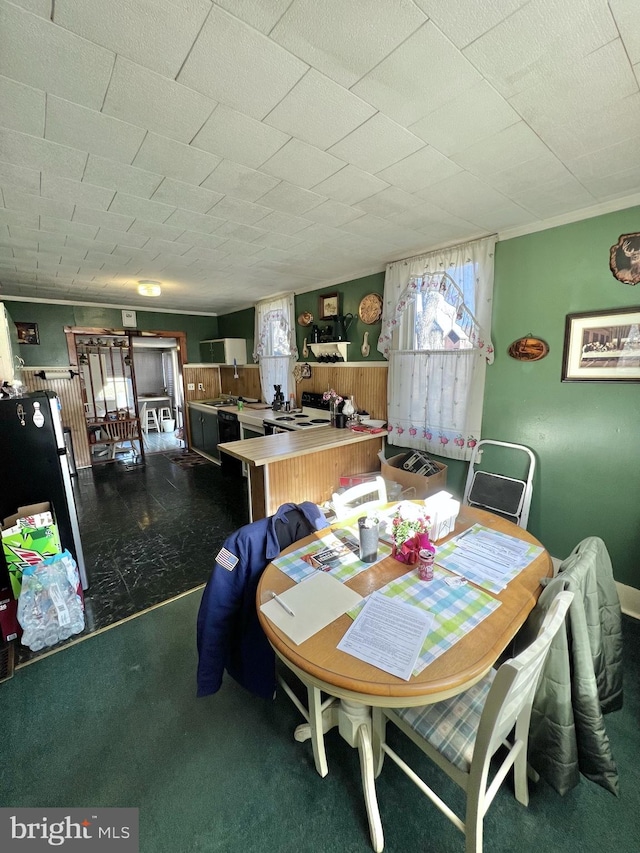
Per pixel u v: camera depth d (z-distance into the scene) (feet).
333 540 5.23
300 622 3.59
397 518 4.98
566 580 3.57
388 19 2.87
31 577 6.25
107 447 19.71
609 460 6.89
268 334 16.06
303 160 4.99
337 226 7.47
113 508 12.32
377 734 4.00
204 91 3.64
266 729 4.81
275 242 8.46
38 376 14.65
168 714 5.02
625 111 4.00
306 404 14.17
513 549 4.99
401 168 5.23
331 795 4.04
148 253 9.24
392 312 10.18
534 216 7.03
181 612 7.12
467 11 2.82
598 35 3.03
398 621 3.58
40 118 4.00
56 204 6.29
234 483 14.78
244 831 3.75
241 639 4.56
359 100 3.82
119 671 5.74
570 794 4.00
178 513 11.85
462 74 3.46
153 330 18.86
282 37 3.02
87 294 14.92
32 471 7.01
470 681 3.00
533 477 8.00
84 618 6.90
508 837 3.65
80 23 2.83
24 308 15.43
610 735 4.63
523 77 3.51
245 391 19.04
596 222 6.60
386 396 11.25
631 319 6.34
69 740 4.67
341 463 10.52
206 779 4.22
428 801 3.99
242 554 4.52
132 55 3.15
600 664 4.48
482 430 8.75
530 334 7.69
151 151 4.73
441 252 8.82
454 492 9.64
